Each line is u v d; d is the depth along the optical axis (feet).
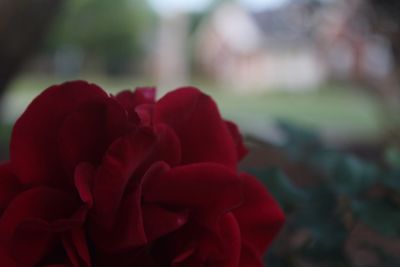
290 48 43.73
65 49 49.34
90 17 44.42
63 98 0.91
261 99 33.14
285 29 4.83
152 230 0.86
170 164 0.92
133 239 0.84
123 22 45.16
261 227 0.99
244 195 0.98
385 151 1.51
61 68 51.90
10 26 4.28
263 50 46.29
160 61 48.14
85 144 0.89
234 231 0.90
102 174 0.84
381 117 4.40
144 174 0.86
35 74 51.03
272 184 1.33
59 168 0.90
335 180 1.36
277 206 0.99
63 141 0.89
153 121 0.94
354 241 1.56
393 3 3.45
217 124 0.96
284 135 1.57
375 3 3.51
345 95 33.73
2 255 0.86
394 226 1.24
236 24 48.70
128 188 0.88
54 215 0.88
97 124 0.89
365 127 13.87
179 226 0.85
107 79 51.16
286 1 4.28
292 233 1.48
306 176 2.00
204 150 0.95
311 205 1.34
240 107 24.58
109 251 0.85
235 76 48.19
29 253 0.85
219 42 49.37
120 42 46.44
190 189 0.88
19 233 0.84
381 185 1.34
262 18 48.34
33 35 4.45
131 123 0.89
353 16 3.75
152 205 0.88
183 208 0.89
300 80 42.78
